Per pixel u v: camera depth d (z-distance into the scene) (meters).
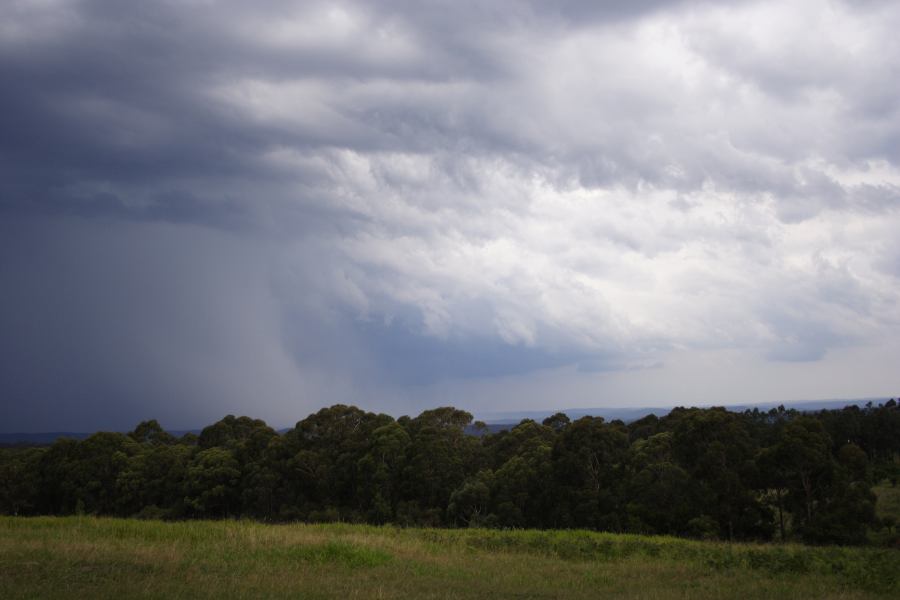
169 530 19.14
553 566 15.97
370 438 44.88
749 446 35.59
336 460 45.31
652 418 49.47
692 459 35.84
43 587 11.30
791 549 19.42
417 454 43.00
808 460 32.22
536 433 47.28
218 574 13.05
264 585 12.07
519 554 18.17
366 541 18.25
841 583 14.10
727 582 14.17
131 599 10.63
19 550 14.34
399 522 40.94
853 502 31.25
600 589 13.23
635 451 38.78
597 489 38.00
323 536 19.41
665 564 16.62
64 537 17.03
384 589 12.26
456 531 23.31
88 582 11.94
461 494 40.72
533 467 40.41
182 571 13.10
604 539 21.64
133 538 17.75
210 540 17.67
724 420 35.47
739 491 33.66
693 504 33.91
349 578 13.28
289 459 44.59
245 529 19.70
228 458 45.50
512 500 40.19
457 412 47.84
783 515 38.03
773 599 12.43
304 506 43.94
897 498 41.31
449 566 15.39
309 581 12.73
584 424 38.62
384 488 42.69
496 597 12.20
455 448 45.72
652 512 34.44
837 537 30.70
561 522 37.72
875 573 14.57
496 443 48.62
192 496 44.81
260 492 43.44
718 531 32.75
